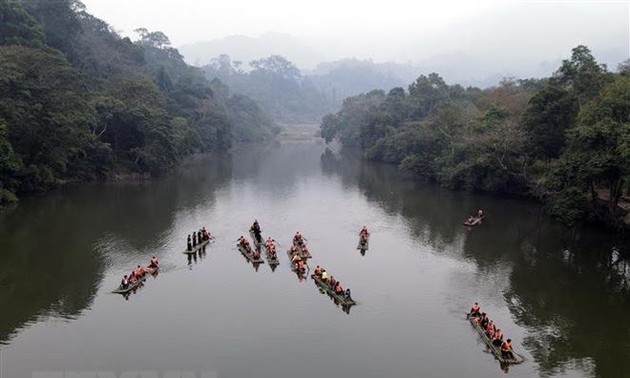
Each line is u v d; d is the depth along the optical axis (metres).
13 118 81.00
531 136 88.00
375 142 163.00
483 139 93.88
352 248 65.31
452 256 62.25
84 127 94.94
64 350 38.75
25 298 47.66
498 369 37.28
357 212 86.12
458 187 106.00
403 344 40.47
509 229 74.69
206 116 175.12
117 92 115.75
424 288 51.88
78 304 46.62
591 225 72.00
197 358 37.88
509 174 93.19
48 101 86.75
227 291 50.19
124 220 76.31
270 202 93.88
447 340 41.22
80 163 104.56
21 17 112.56
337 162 160.75
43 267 55.47
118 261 57.94
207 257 60.31
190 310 45.78
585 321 45.22
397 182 118.44
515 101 113.50
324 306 47.06
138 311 45.44
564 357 39.16
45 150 88.31
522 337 42.22
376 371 36.62
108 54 157.00
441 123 118.56
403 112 161.88
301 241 64.00
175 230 71.62
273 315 45.09
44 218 75.31
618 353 39.81
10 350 38.66
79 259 58.16
